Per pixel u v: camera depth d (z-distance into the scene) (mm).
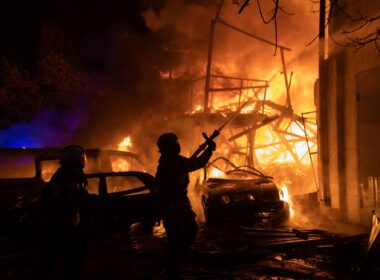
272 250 6711
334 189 9133
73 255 4586
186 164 4891
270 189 8914
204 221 9664
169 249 4828
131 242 7773
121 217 8062
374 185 8008
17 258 6676
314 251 6645
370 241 5105
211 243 7168
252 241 7125
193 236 4914
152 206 8156
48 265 4578
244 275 5625
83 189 4645
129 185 8977
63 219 4449
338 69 8953
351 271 5617
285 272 5664
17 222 7656
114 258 6770
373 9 8047
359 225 8406
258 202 8680
